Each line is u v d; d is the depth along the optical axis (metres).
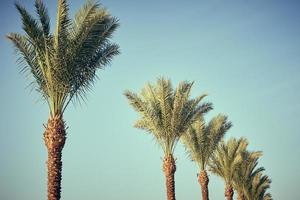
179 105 27.33
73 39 18.89
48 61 18.70
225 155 42.56
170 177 27.75
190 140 34.62
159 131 28.00
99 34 19.22
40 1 18.19
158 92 27.34
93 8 18.83
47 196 18.17
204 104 28.31
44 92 19.20
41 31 18.52
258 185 55.00
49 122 18.69
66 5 18.28
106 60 20.02
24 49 19.22
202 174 34.88
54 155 18.36
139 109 27.58
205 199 34.28
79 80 19.42
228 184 42.38
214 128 34.59
